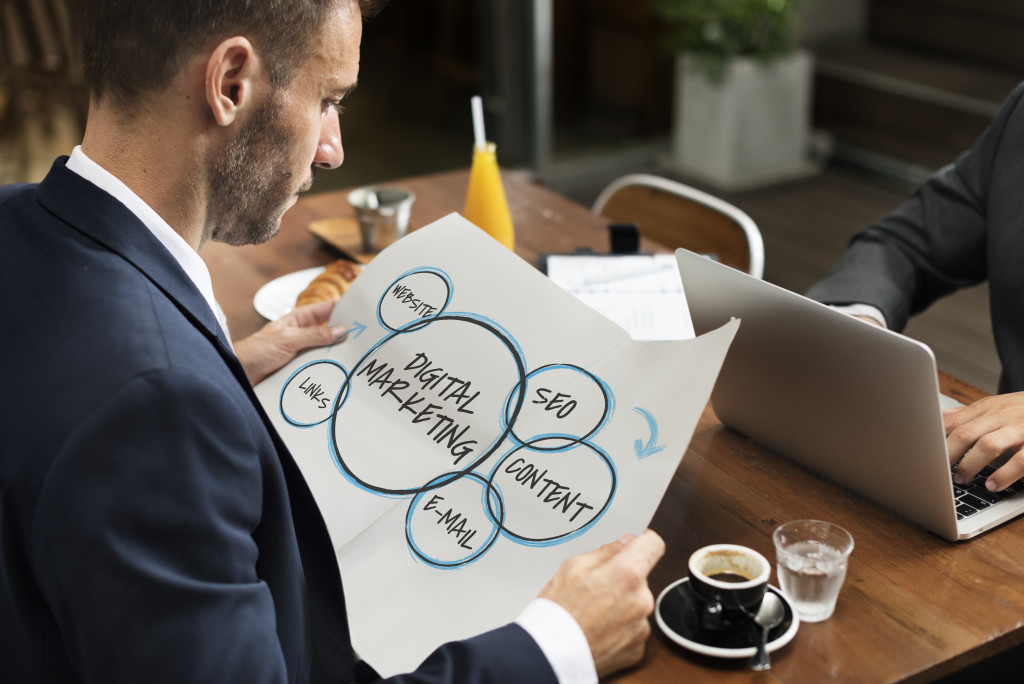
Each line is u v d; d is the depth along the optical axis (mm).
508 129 4348
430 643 824
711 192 4332
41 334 705
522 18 4129
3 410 688
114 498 644
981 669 1098
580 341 974
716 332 887
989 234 1409
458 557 876
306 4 776
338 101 891
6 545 709
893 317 1353
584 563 793
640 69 4672
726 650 772
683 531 950
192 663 666
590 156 4641
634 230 1586
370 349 1069
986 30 4488
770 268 3586
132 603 650
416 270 1104
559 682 748
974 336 3033
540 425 929
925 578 867
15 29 3037
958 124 4152
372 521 926
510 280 1046
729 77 4262
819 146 4719
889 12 4922
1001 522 936
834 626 813
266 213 867
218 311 906
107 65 753
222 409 692
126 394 654
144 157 775
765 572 793
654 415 878
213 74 743
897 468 902
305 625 849
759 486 1022
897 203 4184
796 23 4844
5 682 824
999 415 983
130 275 736
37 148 3211
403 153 4348
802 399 968
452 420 972
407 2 4188
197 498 671
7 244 777
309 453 996
